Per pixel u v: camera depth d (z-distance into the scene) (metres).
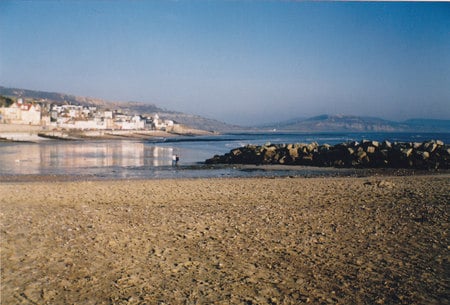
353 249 9.26
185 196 17.66
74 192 19.20
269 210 13.95
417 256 8.71
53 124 176.38
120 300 6.58
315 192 18.52
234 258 8.69
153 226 11.49
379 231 10.83
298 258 8.66
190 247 9.48
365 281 7.36
